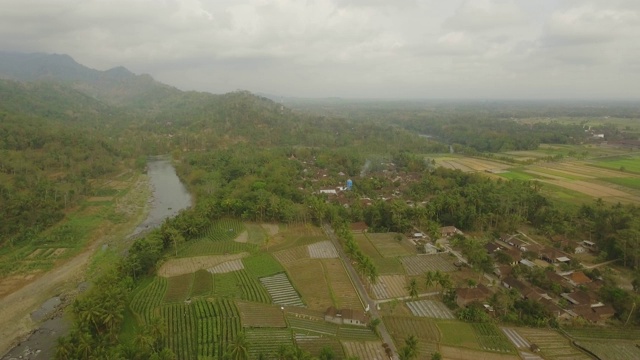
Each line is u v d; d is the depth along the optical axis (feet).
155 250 407.44
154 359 234.17
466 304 327.06
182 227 467.52
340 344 276.82
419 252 445.37
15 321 320.29
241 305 327.67
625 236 412.98
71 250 457.27
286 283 373.40
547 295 344.69
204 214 514.68
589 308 318.04
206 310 317.01
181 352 266.77
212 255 431.02
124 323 302.86
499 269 386.73
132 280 355.77
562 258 414.82
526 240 476.13
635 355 272.31
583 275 371.56
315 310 326.03
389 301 339.98
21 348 285.64
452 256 430.20
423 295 351.05
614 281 361.51
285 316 313.94
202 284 363.56
